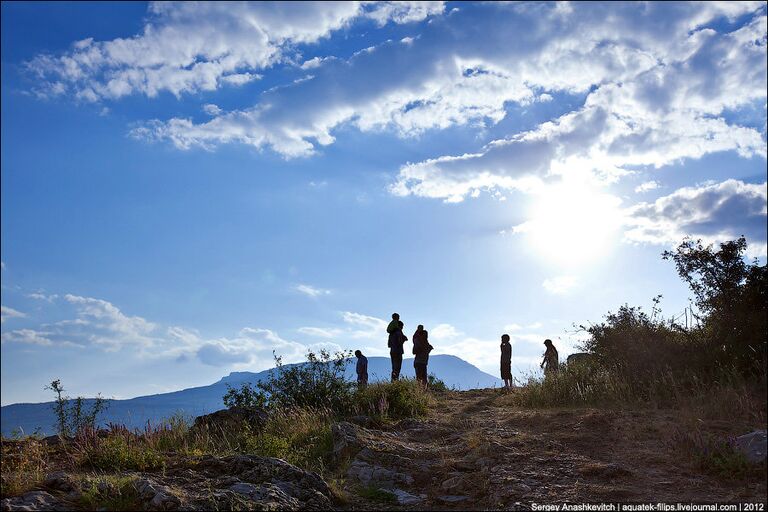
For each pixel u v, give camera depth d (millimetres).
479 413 11727
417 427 10148
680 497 6262
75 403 8609
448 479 7074
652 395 10938
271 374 13172
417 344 18203
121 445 7543
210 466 6754
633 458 7648
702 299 13289
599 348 13508
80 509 5316
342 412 12070
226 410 10672
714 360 11398
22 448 7363
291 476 6430
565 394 12219
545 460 7648
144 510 5332
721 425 8531
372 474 7320
